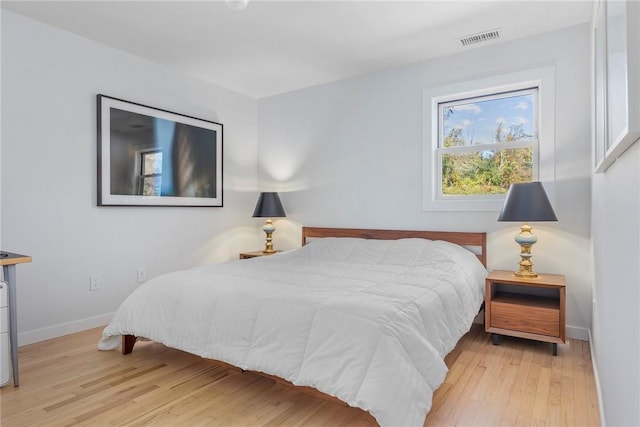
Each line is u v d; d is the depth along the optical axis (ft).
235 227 13.99
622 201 3.50
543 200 8.46
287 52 10.53
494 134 10.43
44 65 8.95
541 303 8.58
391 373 4.82
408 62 11.23
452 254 9.25
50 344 8.66
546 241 9.39
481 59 10.25
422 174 11.14
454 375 7.02
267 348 5.82
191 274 7.98
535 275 8.80
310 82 13.00
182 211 12.14
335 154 12.91
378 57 10.87
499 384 6.65
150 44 10.06
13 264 6.59
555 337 8.00
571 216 9.11
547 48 9.39
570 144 9.13
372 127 12.09
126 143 10.48
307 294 6.29
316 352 5.39
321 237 13.02
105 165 10.00
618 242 3.74
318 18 8.66
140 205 10.84
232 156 13.87
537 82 9.60
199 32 9.37
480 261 10.11
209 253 13.01
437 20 8.78
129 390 6.47
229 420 5.57
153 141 11.18
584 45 8.98
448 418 5.57
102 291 10.08
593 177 7.60
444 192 11.10
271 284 7.06
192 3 8.06
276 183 14.40
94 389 6.49
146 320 7.33
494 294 9.45
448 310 6.78
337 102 12.82
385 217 11.85
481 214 10.26
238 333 6.17
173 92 11.81
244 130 14.34
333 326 5.43
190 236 12.39
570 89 9.13
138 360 7.76
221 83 13.11
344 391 4.93
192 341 6.62
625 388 3.31
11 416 5.64
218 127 13.21
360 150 12.35
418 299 6.21
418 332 5.53
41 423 5.46
